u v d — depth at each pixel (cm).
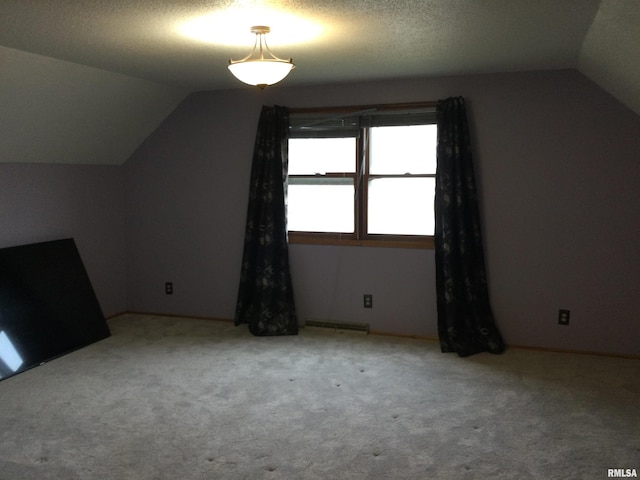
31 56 316
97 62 343
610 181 381
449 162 399
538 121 391
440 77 407
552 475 242
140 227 509
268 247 448
